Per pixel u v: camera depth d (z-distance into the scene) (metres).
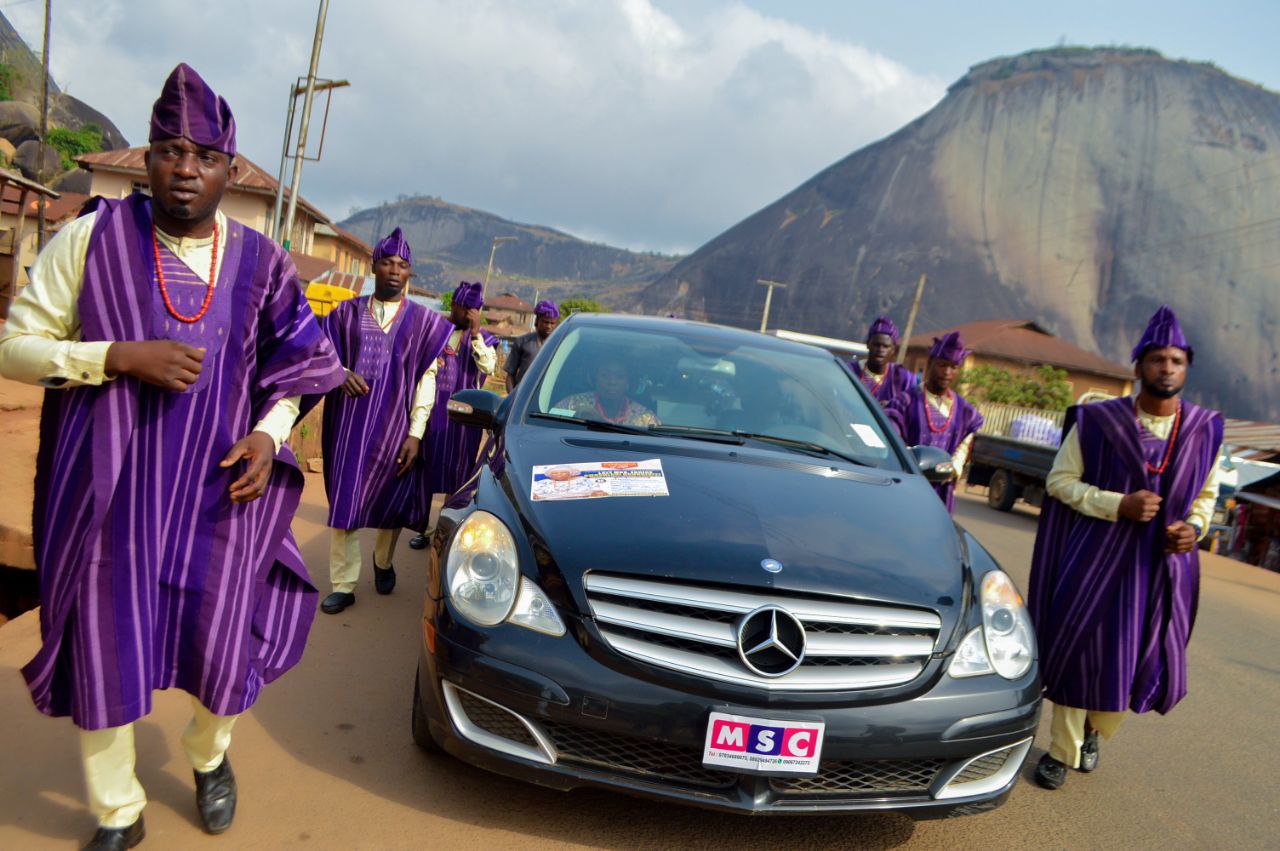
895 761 2.62
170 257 2.32
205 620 2.34
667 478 3.10
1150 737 4.48
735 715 2.48
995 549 10.57
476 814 2.82
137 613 2.23
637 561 2.62
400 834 2.66
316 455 8.35
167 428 2.28
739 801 2.54
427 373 4.78
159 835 2.51
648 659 2.53
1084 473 3.72
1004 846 3.08
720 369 4.08
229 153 2.33
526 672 2.55
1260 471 16.09
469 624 2.64
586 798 3.00
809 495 3.15
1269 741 4.62
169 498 2.30
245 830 2.58
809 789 2.60
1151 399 3.65
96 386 2.21
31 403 8.27
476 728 2.66
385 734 3.29
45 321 2.26
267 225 35.94
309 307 2.56
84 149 64.75
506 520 2.85
